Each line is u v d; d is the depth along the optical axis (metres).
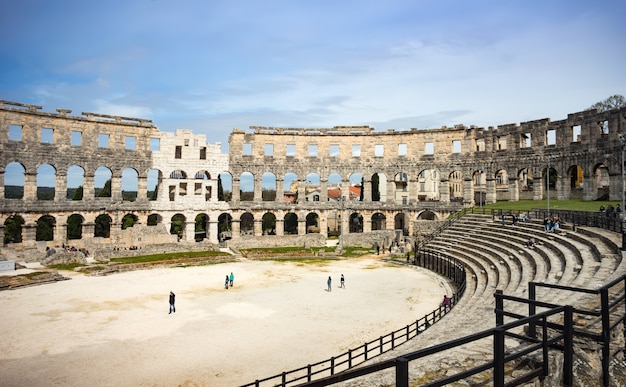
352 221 128.38
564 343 10.77
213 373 27.19
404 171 101.38
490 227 65.62
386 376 12.30
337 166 103.38
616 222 43.69
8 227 109.00
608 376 11.48
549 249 44.22
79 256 67.88
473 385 10.54
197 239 103.88
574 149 78.19
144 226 83.56
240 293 49.22
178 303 44.53
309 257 79.25
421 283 54.59
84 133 84.12
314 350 31.05
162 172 92.19
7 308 42.31
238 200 98.75
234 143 99.12
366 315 39.91
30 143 78.31
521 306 26.20
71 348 31.56
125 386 25.47
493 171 92.69
